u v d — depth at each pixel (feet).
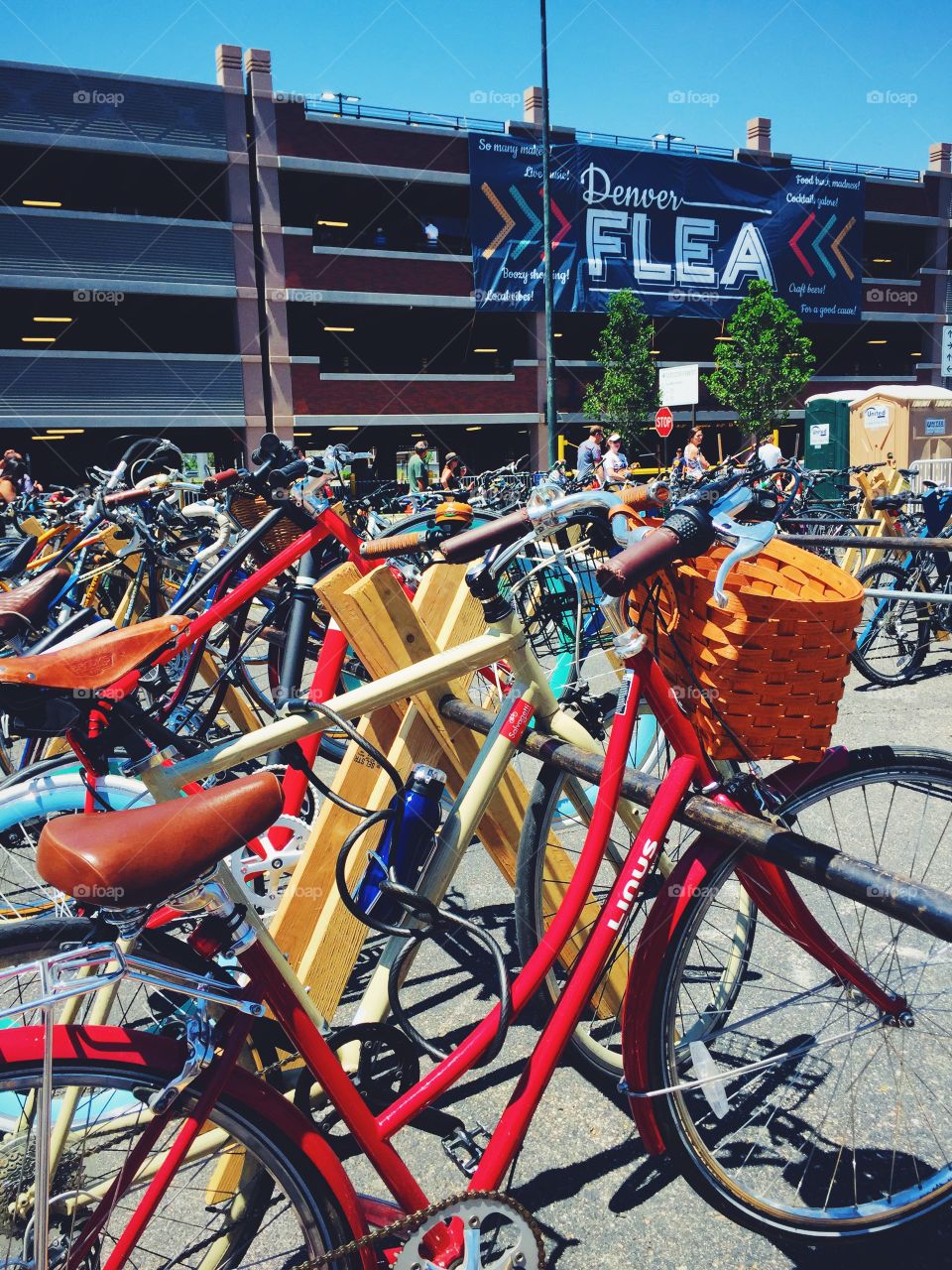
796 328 79.30
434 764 6.40
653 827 4.72
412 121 73.15
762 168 85.40
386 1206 4.38
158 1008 4.36
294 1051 4.43
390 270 74.23
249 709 11.30
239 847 3.56
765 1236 5.19
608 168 79.41
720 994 6.48
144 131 64.59
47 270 62.85
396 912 5.57
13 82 60.44
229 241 68.54
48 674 3.74
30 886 7.08
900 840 8.44
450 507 5.75
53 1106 3.87
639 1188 5.76
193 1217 4.87
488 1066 6.94
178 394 67.92
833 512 27.61
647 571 4.12
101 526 11.41
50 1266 3.79
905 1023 5.34
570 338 94.22
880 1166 5.68
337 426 74.33
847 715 15.02
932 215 97.71
